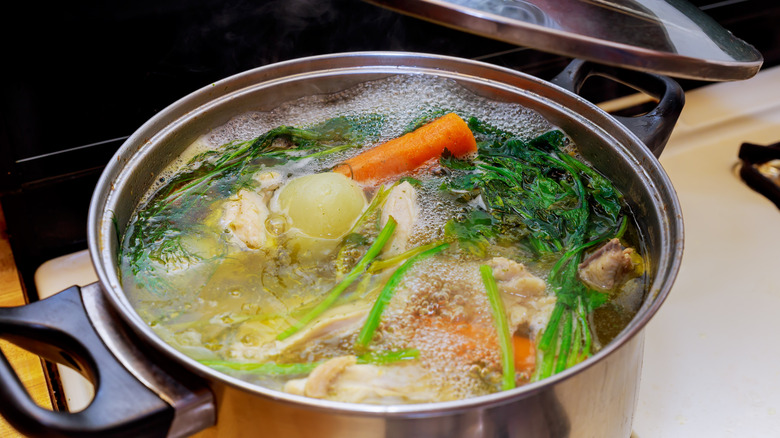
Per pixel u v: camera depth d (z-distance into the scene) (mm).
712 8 833
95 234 512
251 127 634
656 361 634
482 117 652
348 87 643
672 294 680
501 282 554
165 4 638
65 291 501
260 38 684
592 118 607
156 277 552
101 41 633
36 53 617
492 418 464
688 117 837
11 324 485
